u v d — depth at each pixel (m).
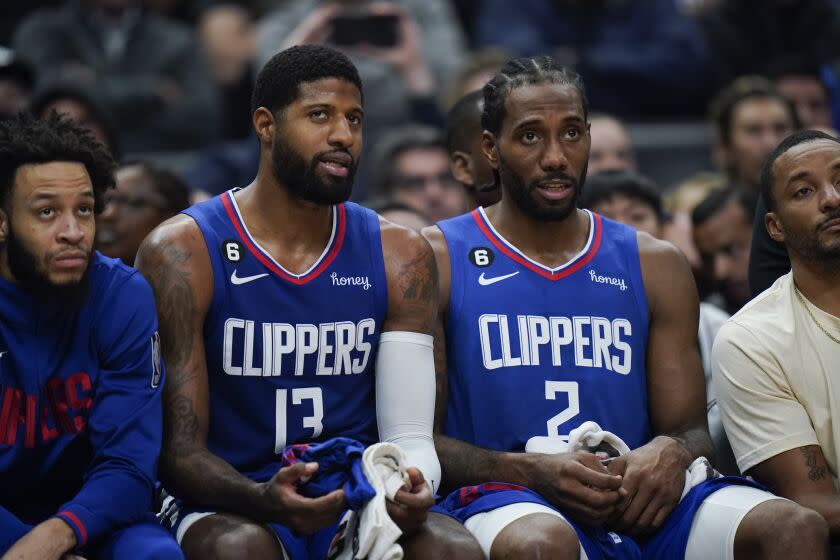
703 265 18.62
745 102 22.16
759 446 13.09
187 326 12.37
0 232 11.72
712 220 18.36
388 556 11.11
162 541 11.35
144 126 26.58
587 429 12.74
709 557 12.46
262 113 12.57
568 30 26.83
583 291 13.59
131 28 26.81
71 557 11.27
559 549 11.65
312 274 12.70
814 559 11.80
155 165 16.72
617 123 21.31
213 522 11.69
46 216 11.61
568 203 13.28
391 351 12.83
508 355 13.34
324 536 12.30
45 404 11.95
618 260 13.82
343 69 12.43
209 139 27.12
